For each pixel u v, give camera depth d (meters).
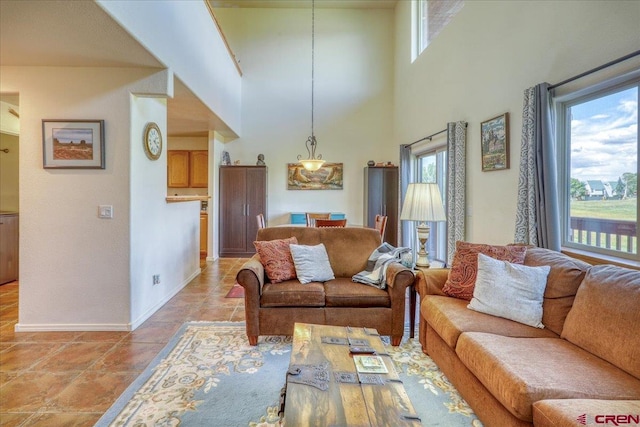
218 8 6.81
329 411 1.23
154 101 3.46
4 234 4.43
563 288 2.00
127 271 2.98
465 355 1.80
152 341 2.76
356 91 6.91
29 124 2.91
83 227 2.95
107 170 2.95
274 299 2.66
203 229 6.46
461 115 4.08
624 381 1.42
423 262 2.93
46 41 2.46
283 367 2.36
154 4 2.72
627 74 2.06
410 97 5.90
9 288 4.23
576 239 2.58
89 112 2.93
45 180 2.93
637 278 1.65
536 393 1.35
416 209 2.92
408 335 2.93
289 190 6.91
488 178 3.52
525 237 2.75
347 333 1.94
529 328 1.99
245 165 6.54
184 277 4.44
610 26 2.15
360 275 2.99
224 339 2.80
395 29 6.77
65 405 1.93
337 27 6.89
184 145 6.85
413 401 1.99
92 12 2.07
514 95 3.09
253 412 1.87
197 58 3.93
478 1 3.69
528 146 2.70
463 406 1.94
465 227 3.97
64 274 2.96
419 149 5.49
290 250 3.06
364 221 6.77
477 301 2.21
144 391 2.06
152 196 3.42
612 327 1.60
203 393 2.04
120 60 2.80
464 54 4.00
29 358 2.47
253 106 6.84
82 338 2.81
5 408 1.90
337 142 6.93
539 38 2.76
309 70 6.88
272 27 6.85
